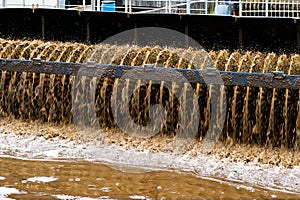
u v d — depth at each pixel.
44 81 13.79
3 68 13.38
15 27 19.80
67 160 11.30
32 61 13.17
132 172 10.72
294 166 11.08
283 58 14.05
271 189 10.01
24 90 13.92
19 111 14.02
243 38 18.86
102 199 9.48
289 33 18.48
